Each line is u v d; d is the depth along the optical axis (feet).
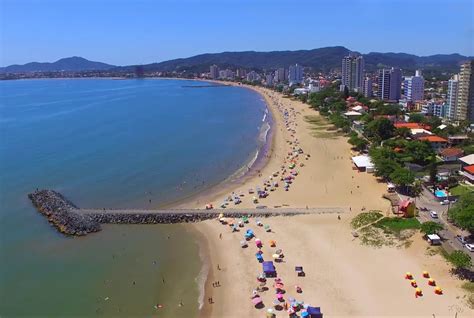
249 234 326.03
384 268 274.36
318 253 297.33
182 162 552.41
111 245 323.78
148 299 253.85
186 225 355.97
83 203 406.82
